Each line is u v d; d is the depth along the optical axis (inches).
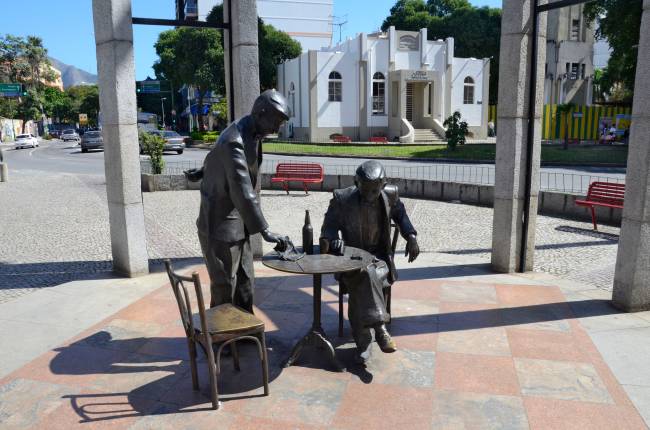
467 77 1520.7
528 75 241.8
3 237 375.9
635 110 194.7
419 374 154.3
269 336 183.9
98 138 1393.9
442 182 539.8
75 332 188.7
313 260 154.8
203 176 163.9
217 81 1606.8
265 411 134.9
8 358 167.6
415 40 1461.6
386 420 130.2
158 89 2174.0
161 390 146.3
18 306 216.5
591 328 187.8
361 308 154.9
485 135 1568.7
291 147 1253.1
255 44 263.1
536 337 180.2
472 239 358.6
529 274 258.2
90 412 134.9
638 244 196.9
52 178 774.5
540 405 136.2
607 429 125.3
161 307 213.6
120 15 234.4
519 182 251.1
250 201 150.1
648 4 186.4
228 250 160.4
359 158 1027.9
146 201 549.6
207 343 131.5
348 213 173.8
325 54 1392.7
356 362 159.6
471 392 143.5
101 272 270.2
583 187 561.6
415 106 1542.8
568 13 1676.9
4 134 2554.1
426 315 201.9
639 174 194.9
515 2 234.8
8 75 2832.2
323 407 136.6
